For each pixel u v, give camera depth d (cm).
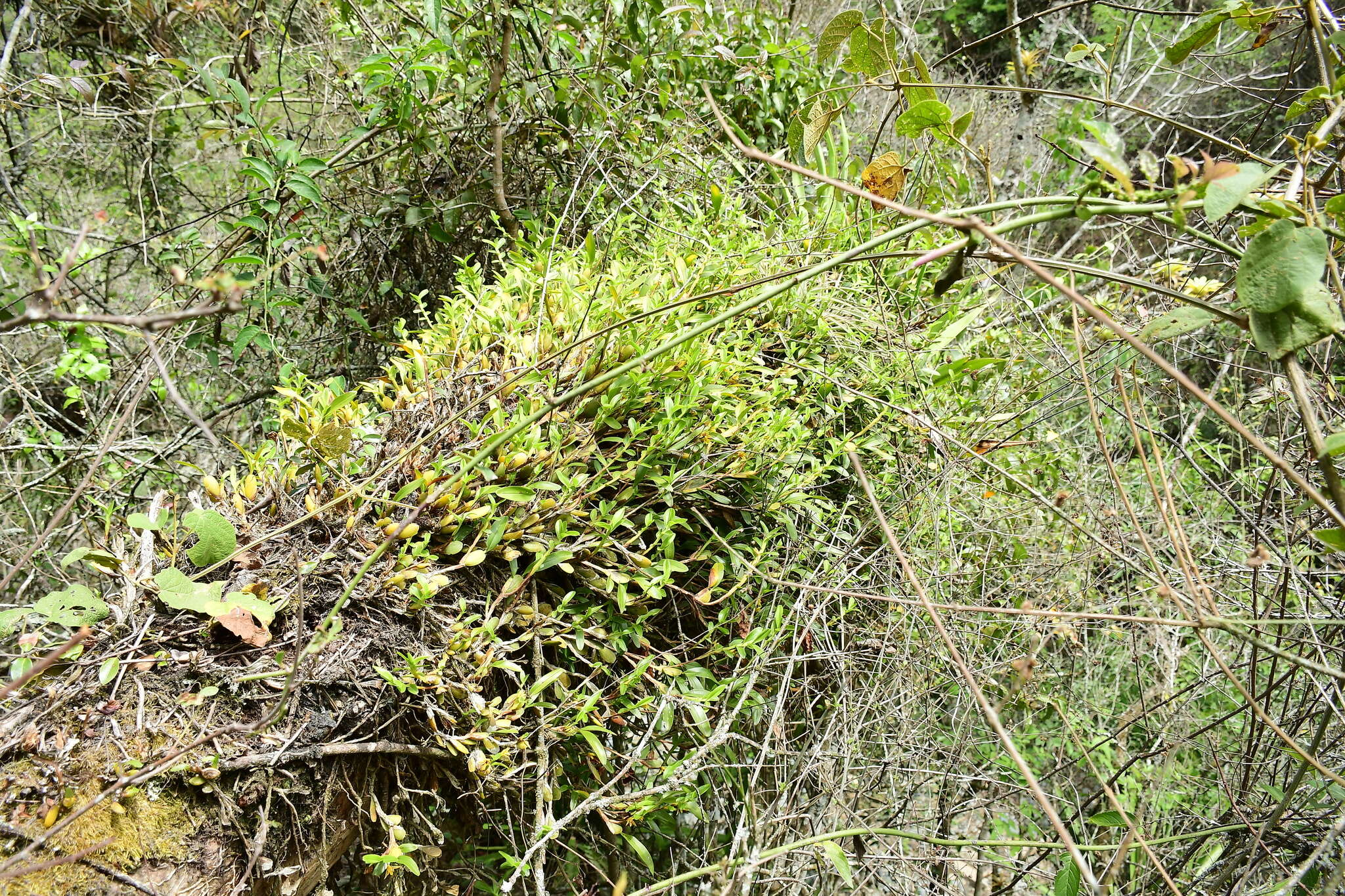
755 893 154
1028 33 486
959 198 204
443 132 219
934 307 201
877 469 180
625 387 135
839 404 177
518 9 205
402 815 124
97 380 168
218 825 100
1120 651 217
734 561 143
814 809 155
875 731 169
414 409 137
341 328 239
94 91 241
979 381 206
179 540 116
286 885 107
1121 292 197
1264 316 83
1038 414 204
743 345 160
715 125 237
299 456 128
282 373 160
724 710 137
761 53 239
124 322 81
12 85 236
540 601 135
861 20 130
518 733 120
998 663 173
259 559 117
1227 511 203
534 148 226
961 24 552
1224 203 81
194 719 102
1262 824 130
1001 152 410
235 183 294
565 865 142
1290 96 208
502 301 151
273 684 107
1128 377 182
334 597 116
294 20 288
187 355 256
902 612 159
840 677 160
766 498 152
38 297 85
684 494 144
